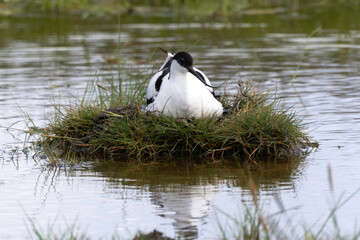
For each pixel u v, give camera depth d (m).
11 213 8.06
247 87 12.30
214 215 7.86
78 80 15.59
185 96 10.73
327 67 16.83
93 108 11.94
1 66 17.41
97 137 11.34
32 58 18.36
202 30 22.38
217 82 14.88
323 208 7.98
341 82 15.20
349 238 6.98
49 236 7.19
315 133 11.47
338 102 13.41
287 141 10.70
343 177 9.20
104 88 12.71
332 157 10.23
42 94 14.48
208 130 10.86
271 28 22.73
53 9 28.02
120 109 11.53
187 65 10.62
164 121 10.95
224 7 26.42
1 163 10.43
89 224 7.64
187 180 9.39
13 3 29.20
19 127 12.23
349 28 22.52
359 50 18.94
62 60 17.95
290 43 20.05
